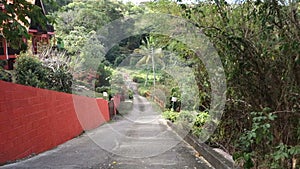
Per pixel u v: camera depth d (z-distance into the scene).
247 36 4.35
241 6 4.65
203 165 5.91
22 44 4.94
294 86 3.82
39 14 4.96
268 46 4.15
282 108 4.07
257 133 3.61
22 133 6.71
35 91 7.55
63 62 13.09
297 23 3.63
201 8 5.38
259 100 4.51
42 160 6.49
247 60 4.44
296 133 3.91
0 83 5.86
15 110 6.43
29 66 10.88
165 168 5.76
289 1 3.67
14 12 4.65
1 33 4.82
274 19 3.86
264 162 4.18
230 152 5.86
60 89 11.69
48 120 8.31
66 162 6.31
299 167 3.70
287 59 3.86
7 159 6.04
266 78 4.28
